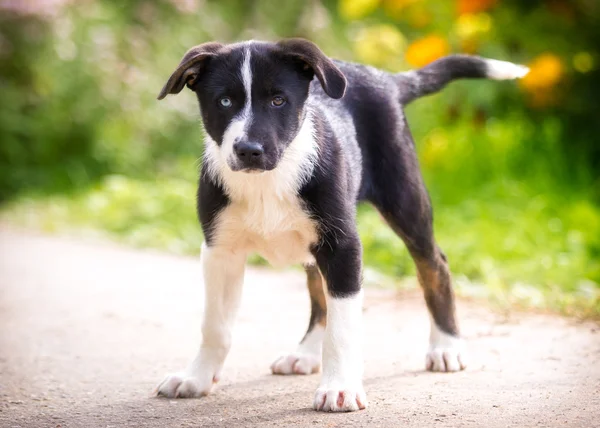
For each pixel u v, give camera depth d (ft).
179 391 19.11
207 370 19.38
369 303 29.35
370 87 21.80
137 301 30.60
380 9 50.01
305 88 18.66
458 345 21.57
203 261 19.35
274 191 18.45
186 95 55.77
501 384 19.51
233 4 59.06
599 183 40.01
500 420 16.78
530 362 21.44
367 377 20.59
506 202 38.37
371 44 43.98
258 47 18.38
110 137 55.67
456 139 42.19
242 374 21.25
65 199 52.01
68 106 56.75
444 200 40.14
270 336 25.38
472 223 36.60
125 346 24.27
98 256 39.86
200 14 57.62
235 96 18.08
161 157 55.62
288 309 28.91
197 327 26.63
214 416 17.66
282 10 55.06
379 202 21.91
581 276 30.25
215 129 18.43
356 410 17.66
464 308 27.78
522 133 42.22
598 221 35.12
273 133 17.87
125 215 46.26
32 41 57.62
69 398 19.35
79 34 57.00
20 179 55.93
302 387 19.89
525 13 45.32
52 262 38.47
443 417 17.02
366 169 21.53
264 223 18.79
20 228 47.65
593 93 43.96
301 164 18.40
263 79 18.01
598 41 44.52
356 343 18.19
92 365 22.25
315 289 21.84
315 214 18.48
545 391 18.76
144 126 55.77
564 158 40.98
